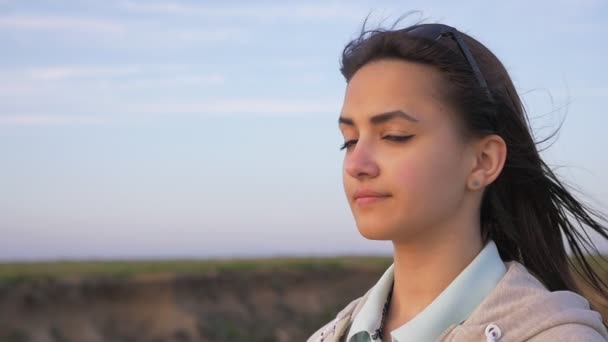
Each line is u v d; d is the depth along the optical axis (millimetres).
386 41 1863
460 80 1830
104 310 24703
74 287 24344
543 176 1970
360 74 1885
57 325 23312
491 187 1965
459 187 1827
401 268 1892
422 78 1815
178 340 25141
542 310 1695
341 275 32250
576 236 2078
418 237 1822
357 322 1962
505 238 2041
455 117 1820
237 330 26797
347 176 1824
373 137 1817
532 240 2000
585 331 1646
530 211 1999
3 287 23031
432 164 1774
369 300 1961
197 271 28000
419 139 1778
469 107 1831
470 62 1866
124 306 25250
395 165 1765
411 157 1765
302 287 30641
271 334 27641
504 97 1910
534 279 1815
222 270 29141
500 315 1711
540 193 1991
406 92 1800
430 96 1805
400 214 1768
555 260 2018
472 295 1788
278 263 31641
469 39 1963
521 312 1695
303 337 28156
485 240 1968
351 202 1835
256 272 30141
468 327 1693
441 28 1901
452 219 1840
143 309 25500
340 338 2055
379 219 1780
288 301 29953
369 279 32375
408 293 1888
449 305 1775
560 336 1638
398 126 1783
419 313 1795
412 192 1759
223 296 28156
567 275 2027
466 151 1838
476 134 1842
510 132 1914
